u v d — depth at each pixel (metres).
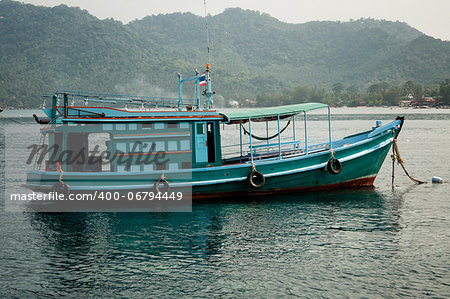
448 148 52.19
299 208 23.83
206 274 16.05
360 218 22.08
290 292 14.77
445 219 21.84
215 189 25.20
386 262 16.81
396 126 28.27
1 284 15.49
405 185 29.95
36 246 18.83
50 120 23.80
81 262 17.17
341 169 26.89
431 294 14.52
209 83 26.61
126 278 15.84
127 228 21.00
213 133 25.52
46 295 14.78
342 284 15.22
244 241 19.05
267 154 28.61
